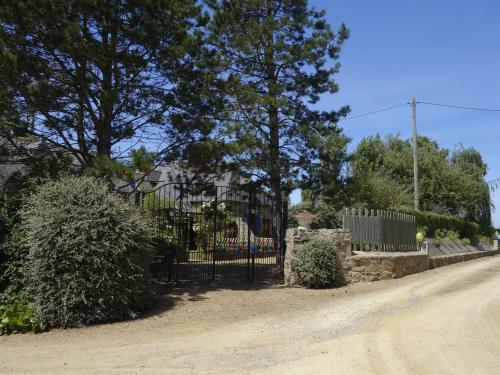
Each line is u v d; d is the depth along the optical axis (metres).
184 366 6.21
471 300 11.00
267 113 15.64
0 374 5.96
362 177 21.06
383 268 14.67
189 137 12.02
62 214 9.09
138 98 11.34
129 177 10.23
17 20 9.77
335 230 14.09
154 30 10.83
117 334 8.30
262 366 6.17
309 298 11.68
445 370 5.87
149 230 10.18
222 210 18.09
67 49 9.95
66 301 8.86
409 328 8.21
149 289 10.17
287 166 15.95
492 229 33.81
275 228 16.11
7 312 8.83
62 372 6.00
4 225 10.02
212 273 14.81
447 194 29.31
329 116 16.39
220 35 15.52
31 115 10.83
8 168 13.08
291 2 15.70
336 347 7.07
